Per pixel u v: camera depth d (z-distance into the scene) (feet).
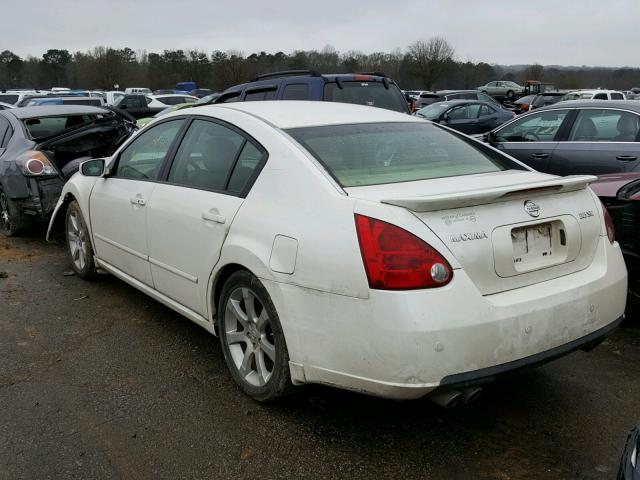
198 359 12.46
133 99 73.97
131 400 10.78
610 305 9.72
